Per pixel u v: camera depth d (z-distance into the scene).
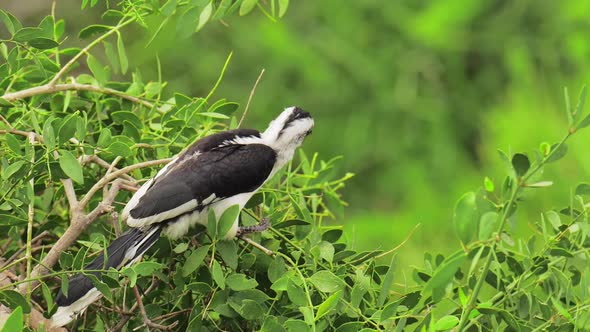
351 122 21.64
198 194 9.51
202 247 8.86
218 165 9.73
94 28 9.90
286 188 10.59
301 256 9.41
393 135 21.80
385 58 22.28
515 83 22.06
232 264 8.93
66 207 10.27
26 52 10.55
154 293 9.45
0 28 15.74
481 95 22.52
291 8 22.45
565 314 8.18
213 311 8.90
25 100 10.52
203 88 21.00
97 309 9.59
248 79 21.28
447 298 8.59
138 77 10.77
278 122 10.60
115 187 9.29
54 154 9.06
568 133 7.35
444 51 22.50
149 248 9.32
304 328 7.98
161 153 10.24
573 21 22.53
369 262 9.25
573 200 9.40
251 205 10.25
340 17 22.30
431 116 21.80
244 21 21.44
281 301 8.96
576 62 22.28
